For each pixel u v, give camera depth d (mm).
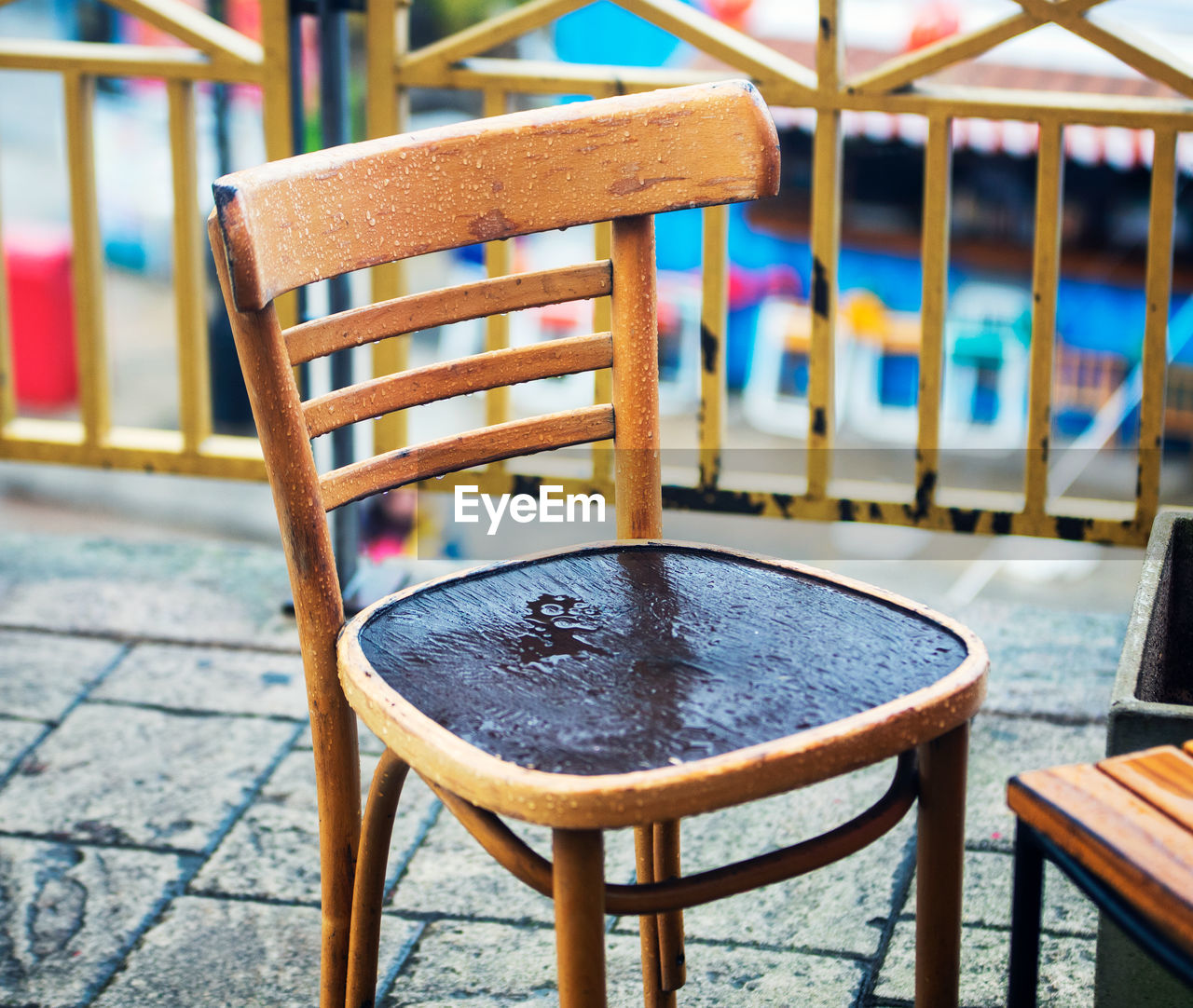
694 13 2301
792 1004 1550
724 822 1928
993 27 2178
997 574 4473
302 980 1618
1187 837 800
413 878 1819
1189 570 1524
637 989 1584
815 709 994
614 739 956
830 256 2354
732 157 1243
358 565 2633
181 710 2238
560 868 931
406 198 1164
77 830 1906
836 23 2236
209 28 2434
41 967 1632
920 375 2389
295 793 2010
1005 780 2000
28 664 2371
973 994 1545
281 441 1112
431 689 1039
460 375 1257
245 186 1024
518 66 2379
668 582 1241
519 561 1294
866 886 1781
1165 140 2168
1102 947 1177
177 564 2818
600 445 2537
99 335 2684
